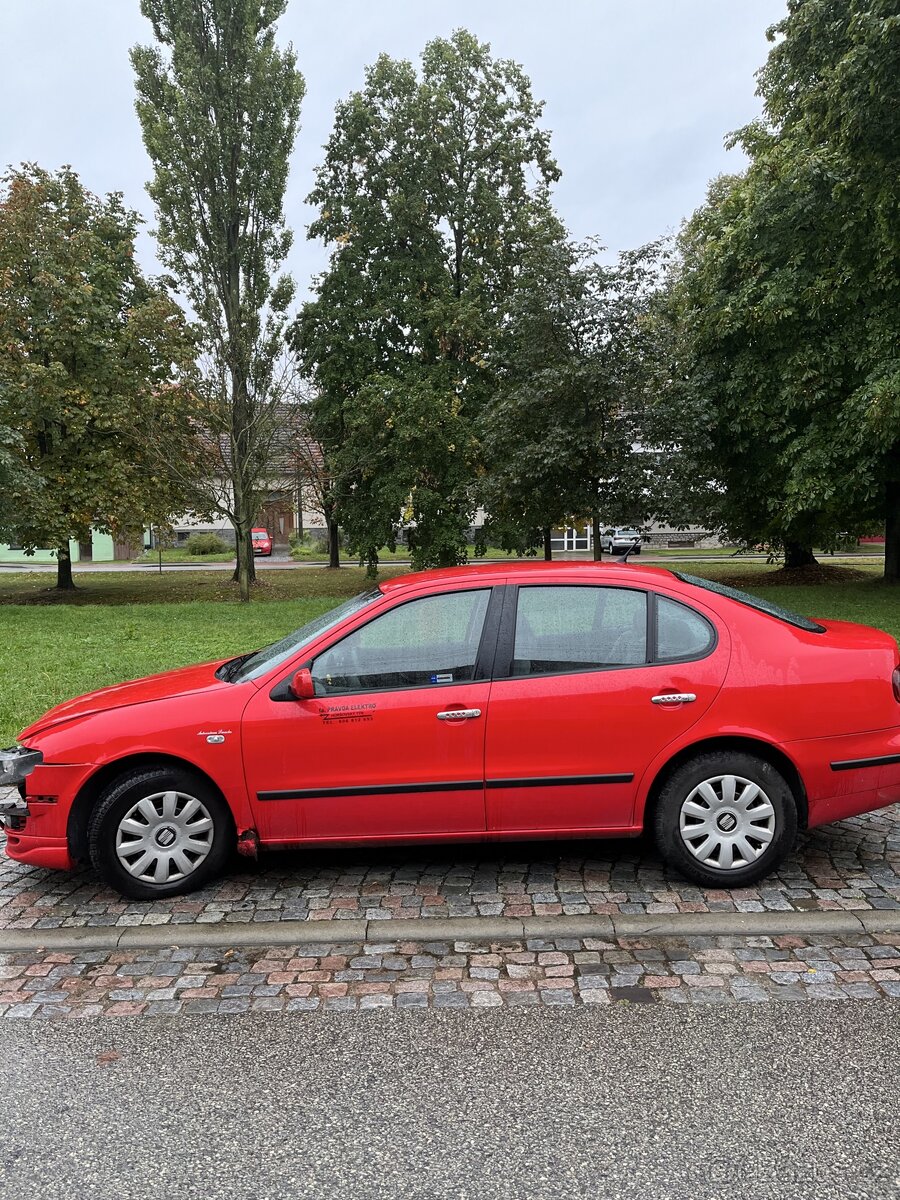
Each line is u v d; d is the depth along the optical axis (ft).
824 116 42.88
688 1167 7.97
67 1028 10.60
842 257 50.31
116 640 43.91
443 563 74.74
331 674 13.91
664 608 14.11
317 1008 10.93
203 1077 9.53
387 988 11.37
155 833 13.99
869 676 13.83
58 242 72.69
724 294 57.62
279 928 13.00
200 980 11.71
